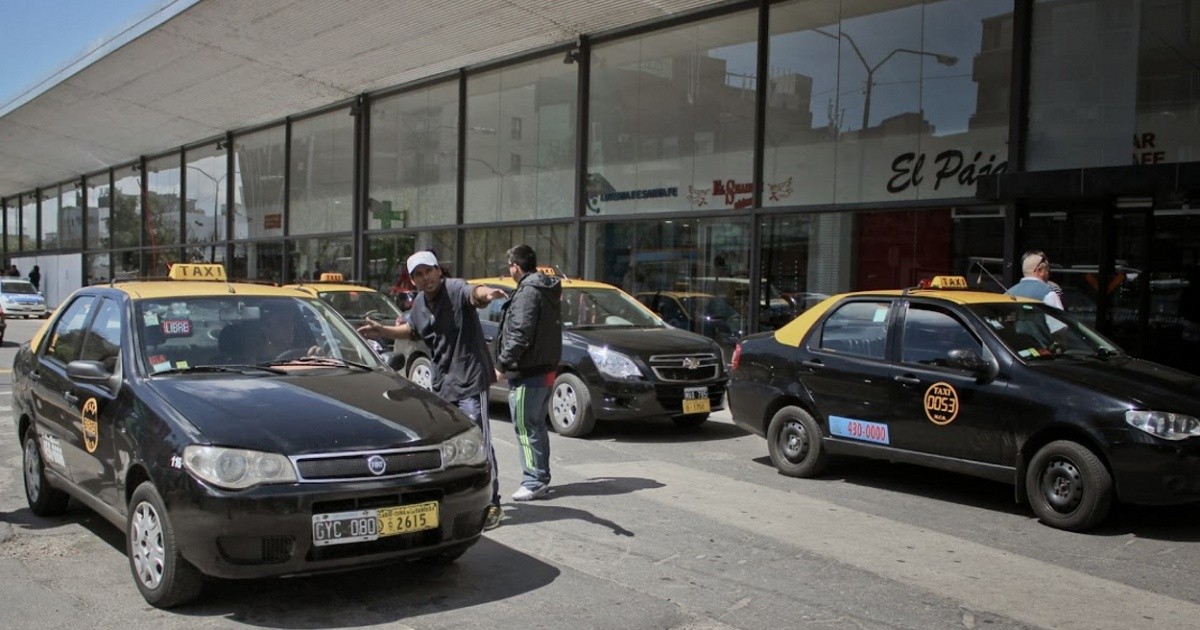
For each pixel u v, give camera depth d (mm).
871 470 8547
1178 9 10828
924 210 12727
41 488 6422
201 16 19734
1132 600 5191
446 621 4629
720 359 10523
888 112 13117
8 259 49906
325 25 18797
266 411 4785
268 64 21641
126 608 4742
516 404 7211
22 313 35094
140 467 4852
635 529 6469
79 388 5754
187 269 6695
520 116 19078
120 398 5230
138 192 35688
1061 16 11617
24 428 6918
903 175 12953
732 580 5414
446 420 5129
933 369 7312
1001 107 12000
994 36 12078
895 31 13055
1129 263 11094
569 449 9484
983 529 6613
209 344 5719
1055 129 11680
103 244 38906
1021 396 6727
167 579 4566
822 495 7602
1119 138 11242
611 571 5523
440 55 19453
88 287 6656
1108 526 6672
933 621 4824
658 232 16250
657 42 16297
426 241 21578
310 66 21234
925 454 7301
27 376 6723
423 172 21688
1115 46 11242
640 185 16562
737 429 10891
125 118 29406
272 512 4348
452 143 20828
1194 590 5375
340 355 6047
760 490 7750
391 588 5109
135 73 24766
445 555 5227
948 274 12453
